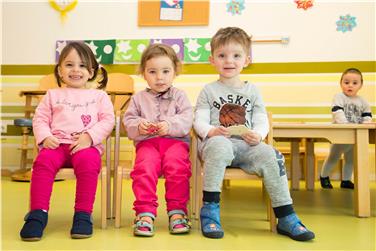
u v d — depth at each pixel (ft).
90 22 10.09
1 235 3.84
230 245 3.54
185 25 9.89
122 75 9.60
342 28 9.64
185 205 4.09
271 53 9.73
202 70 9.77
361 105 7.94
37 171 3.92
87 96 4.59
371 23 9.59
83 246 3.46
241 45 4.65
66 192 6.75
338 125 5.00
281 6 9.76
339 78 9.60
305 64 9.66
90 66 4.67
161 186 7.86
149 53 4.62
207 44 9.79
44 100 4.50
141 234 3.77
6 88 10.19
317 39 9.68
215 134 4.23
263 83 9.73
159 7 9.95
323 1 9.69
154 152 4.25
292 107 9.67
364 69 9.55
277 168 3.95
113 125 4.45
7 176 9.77
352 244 3.62
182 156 4.21
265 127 4.38
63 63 4.59
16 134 10.12
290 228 3.83
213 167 3.96
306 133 5.09
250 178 4.08
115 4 10.04
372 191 7.32
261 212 5.25
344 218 4.87
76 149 4.09
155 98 4.65
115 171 4.61
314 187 8.05
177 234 3.93
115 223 4.22
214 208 3.94
